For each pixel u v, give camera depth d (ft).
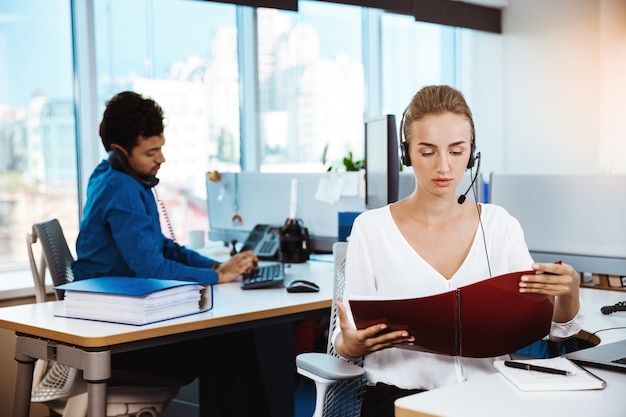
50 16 11.61
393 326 4.79
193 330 6.46
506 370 4.42
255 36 14.26
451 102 5.16
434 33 17.56
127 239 7.66
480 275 5.31
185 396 9.20
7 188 11.36
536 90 16.40
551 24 16.03
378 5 14.32
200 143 13.62
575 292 5.06
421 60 17.35
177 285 6.54
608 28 14.88
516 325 4.77
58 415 10.30
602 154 15.11
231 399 8.04
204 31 13.56
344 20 15.84
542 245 7.84
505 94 17.02
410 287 5.32
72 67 11.93
